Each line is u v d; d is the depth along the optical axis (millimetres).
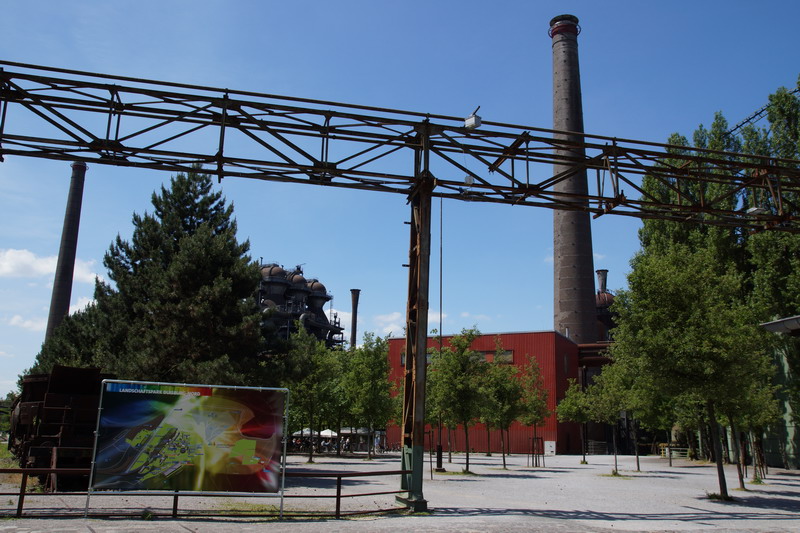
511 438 61469
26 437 19141
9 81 14820
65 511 12453
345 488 20812
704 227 40875
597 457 55219
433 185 16688
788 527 13281
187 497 15852
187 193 30875
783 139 36406
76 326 43094
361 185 16797
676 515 15289
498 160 18094
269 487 12758
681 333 19328
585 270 72500
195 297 24906
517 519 13508
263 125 16312
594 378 38531
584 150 18984
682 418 26094
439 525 12125
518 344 62906
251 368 25266
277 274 86938
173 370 25469
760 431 30031
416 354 15812
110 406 12195
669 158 18797
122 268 30969
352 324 99688
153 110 15836
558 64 79000
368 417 43688
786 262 32531
